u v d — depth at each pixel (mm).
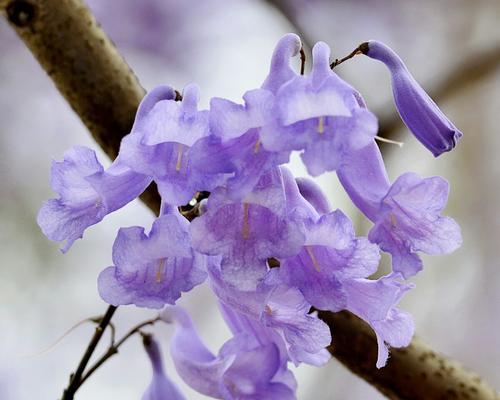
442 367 880
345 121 694
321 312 866
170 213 723
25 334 1562
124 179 727
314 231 710
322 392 1569
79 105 892
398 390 883
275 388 763
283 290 718
